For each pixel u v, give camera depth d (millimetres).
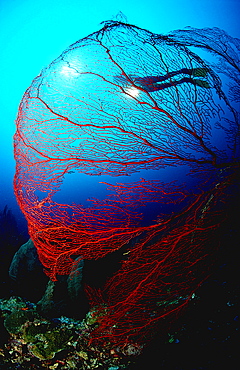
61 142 2600
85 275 4125
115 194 2590
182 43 2980
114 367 2887
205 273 3078
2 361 2865
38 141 2609
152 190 2623
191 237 2803
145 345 3094
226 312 3295
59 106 2559
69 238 2652
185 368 2684
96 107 2572
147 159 2701
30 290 4738
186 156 2812
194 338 3055
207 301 3531
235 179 2809
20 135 2635
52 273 2928
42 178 2607
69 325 3635
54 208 2602
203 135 2791
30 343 3148
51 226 2631
